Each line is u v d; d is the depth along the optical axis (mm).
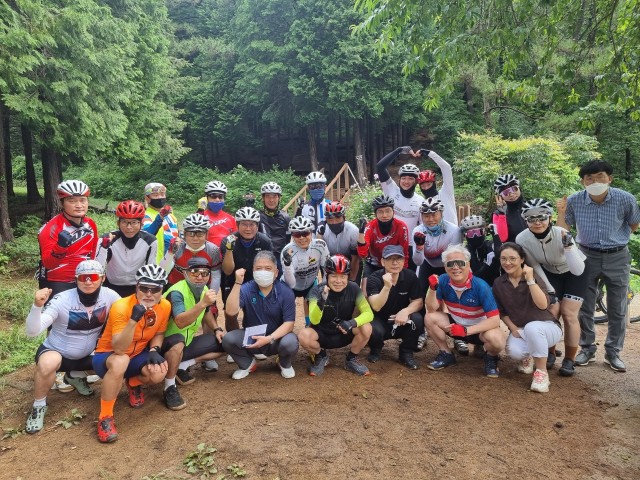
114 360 3721
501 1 5078
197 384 4562
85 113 10750
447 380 4594
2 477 3297
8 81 9586
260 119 27781
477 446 3492
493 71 7156
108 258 4543
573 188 12672
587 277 4598
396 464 3301
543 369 4367
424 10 5277
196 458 3400
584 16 5465
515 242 4773
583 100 14234
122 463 3412
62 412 4188
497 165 12570
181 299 4316
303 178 25219
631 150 17141
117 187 24938
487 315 4574
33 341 6258
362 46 19922
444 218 5672
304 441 3564
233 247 4953
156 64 15758
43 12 9453
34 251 10281
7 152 17938
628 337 5961
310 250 5035
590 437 3602
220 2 29188
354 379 4605
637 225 4684
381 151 26672
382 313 4969
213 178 24234
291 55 21422
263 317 4598
